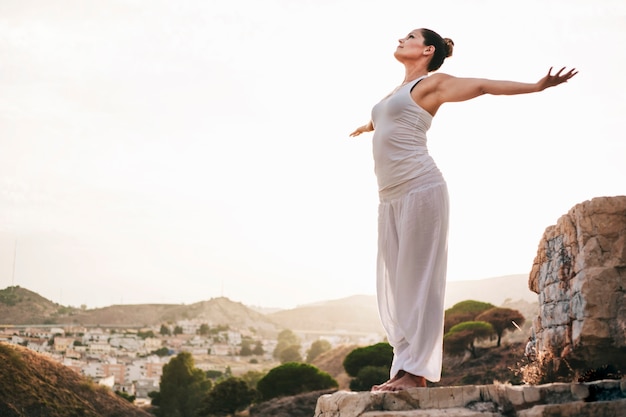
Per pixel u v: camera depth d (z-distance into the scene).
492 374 42.75
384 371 55.09
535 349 18.31
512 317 51.97
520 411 6.03
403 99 6.96
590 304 14.94
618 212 15.48
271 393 65.81
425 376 6.50
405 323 6.73
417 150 6.94
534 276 18.81
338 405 6.20
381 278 7.23
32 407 75.62
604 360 14.59
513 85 6.39
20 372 80.38
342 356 92.44
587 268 15.34
